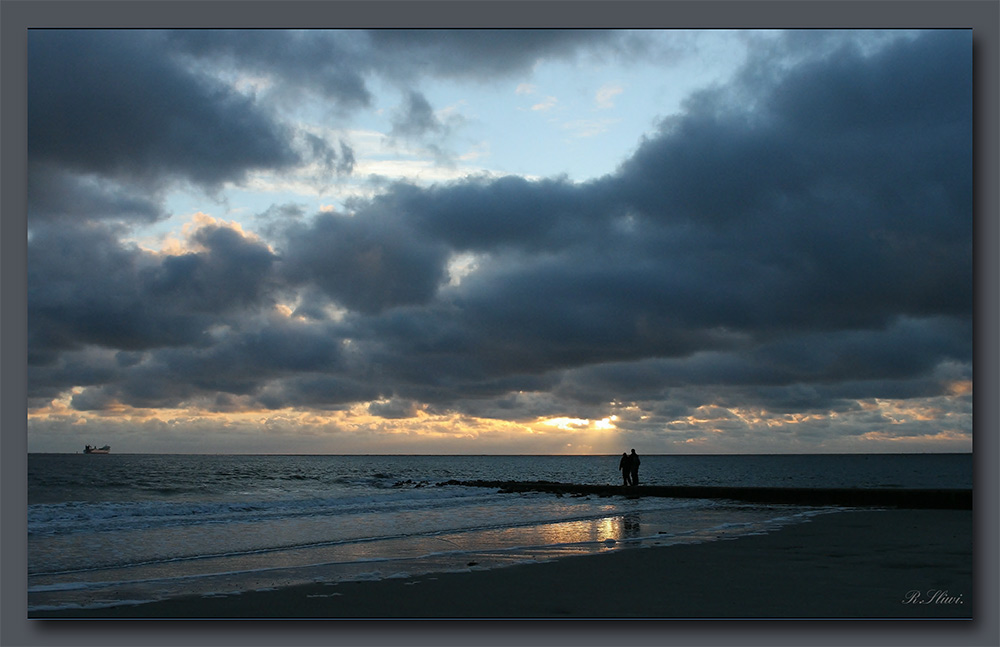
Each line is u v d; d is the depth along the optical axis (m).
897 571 11.05
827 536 15.68
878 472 111.12
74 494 34.06
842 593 9.47
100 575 11.15
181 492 37.72
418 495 35.41
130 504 23.70
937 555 12.74
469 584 10.20
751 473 105.62
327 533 17.36
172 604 8.99
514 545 14.81
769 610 8.70
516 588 9.89
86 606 8.90
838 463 193.00
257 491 39.78
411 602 9.07
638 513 23.12
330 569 11.63
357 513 23.53
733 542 14.72
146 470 59.53
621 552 13.36
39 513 20.72
